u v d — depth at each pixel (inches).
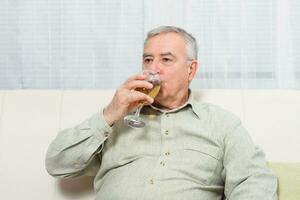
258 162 51.1
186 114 57.1
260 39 74.5
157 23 75.1
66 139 53.4
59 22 76.3
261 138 59.8
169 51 55.6
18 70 76.2
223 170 53.5
